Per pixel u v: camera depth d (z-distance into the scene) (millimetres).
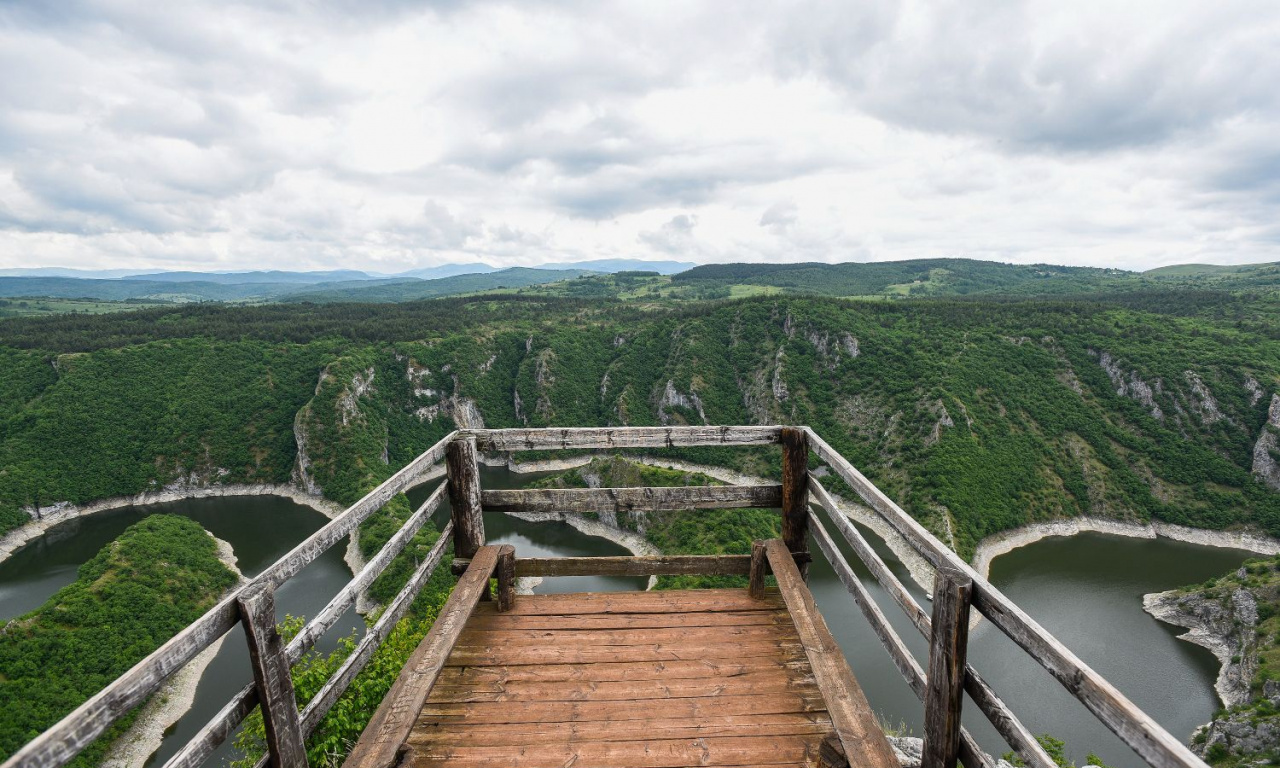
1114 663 39156
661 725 3615
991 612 2576
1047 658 2248
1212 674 38062
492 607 5008
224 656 37781
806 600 4414
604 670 4125
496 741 3502
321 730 5766
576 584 44281
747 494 5266
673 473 58750
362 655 3652
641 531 54656
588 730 3578
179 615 42625
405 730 3297
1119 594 48125
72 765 29625
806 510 5195
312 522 69938
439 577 40844
